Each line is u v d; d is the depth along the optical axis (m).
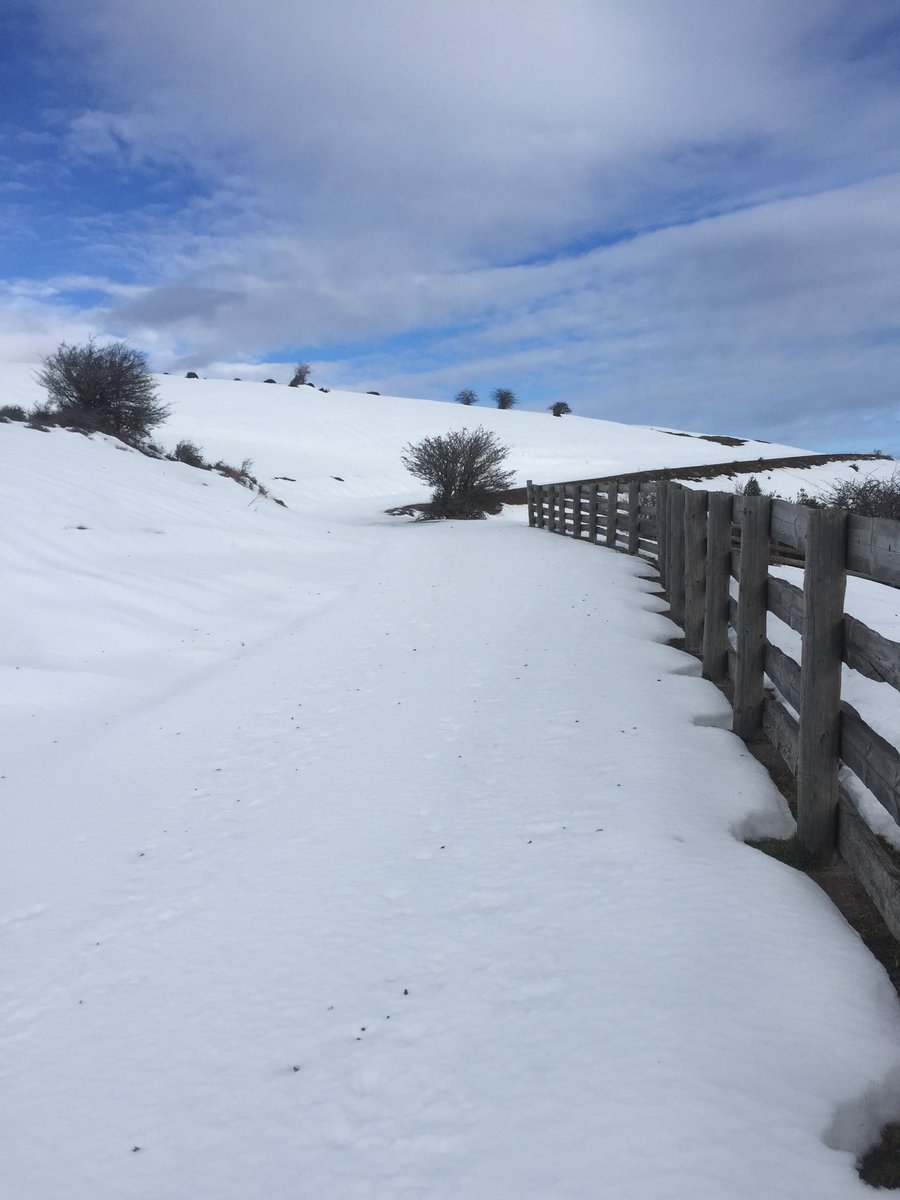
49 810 4.96
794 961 2.88
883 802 3.11
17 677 7.28
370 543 17.36
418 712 6.18
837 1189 2.01
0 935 3.61
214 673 7.96
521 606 9.76
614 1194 2.02
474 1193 2.06
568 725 5.53
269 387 59.41
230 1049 2.71
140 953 3.35
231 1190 2.16
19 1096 2.60
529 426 53.31
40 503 12.54
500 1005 2.77
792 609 4.35
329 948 3.23
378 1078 2.50
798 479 38.53
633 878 3.48
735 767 4.67
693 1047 2.48
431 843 4.04
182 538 13.27
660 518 10.81
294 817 4.55
